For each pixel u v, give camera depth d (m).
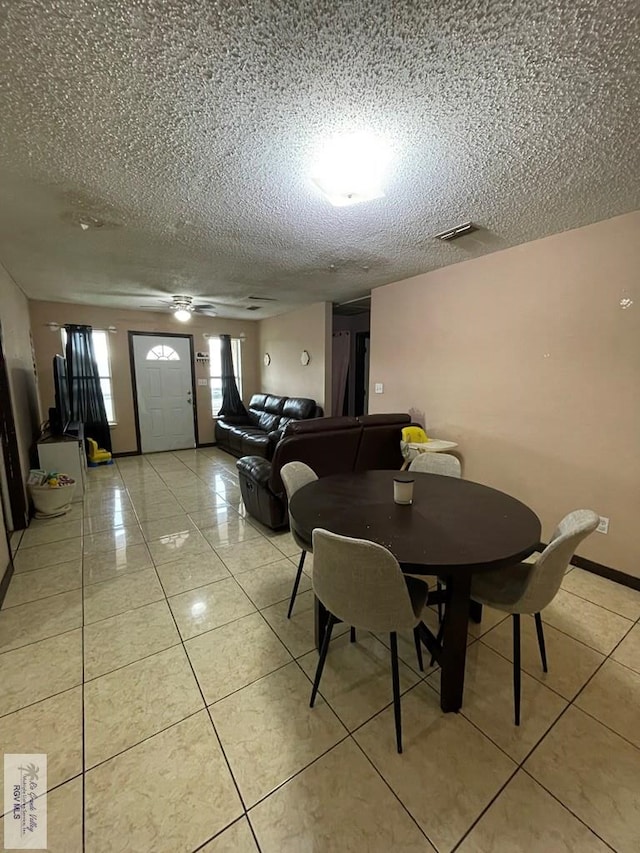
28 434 3.93
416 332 3.74
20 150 1.62
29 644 1.87
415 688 1.62
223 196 2.05
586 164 1.72
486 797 1.20
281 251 2.96
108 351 5.84
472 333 3.19
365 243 2.78
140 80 1.22
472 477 3.28
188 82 1.23
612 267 2.30
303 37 1.07
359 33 1.06
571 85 1.25
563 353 2.58
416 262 3.24
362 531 1.50
